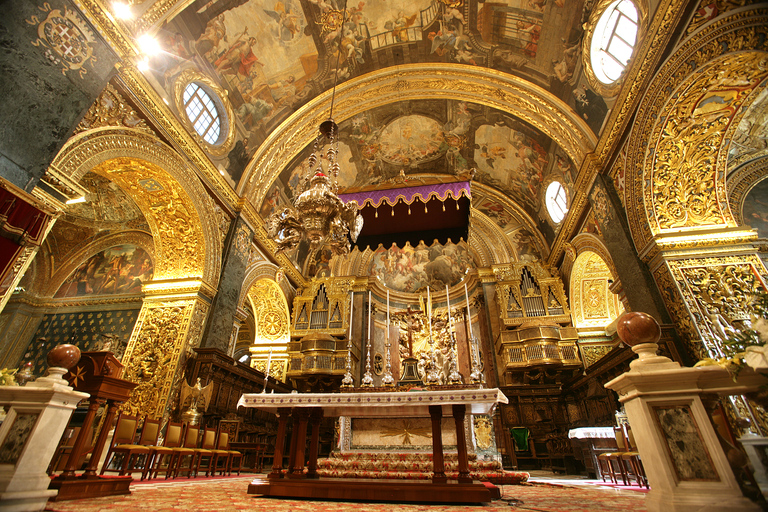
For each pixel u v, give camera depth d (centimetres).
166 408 864
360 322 1611
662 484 232
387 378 666
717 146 791
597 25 943
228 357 1037
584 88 1038
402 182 949
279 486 417
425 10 1177
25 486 280
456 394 431
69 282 1299
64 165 662
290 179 1456
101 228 1341
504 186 1669
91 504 323
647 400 255
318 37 1177
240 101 1157
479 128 1485
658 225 828
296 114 1318
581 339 1410
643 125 827
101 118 742
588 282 1426
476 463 620
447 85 1358
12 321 1205
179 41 909
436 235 1095
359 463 599
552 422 1327
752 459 226
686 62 705
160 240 1055
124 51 751
